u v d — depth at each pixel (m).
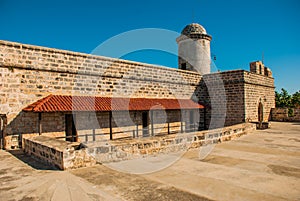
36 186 6.23
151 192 5.90
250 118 21.98
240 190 6.04
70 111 12.47
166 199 5.45
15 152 10.88
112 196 5.62
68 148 7.85
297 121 25.53
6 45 11.43
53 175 7.20
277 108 26.70
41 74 12.59
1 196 5.57
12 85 11.58
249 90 22.03
